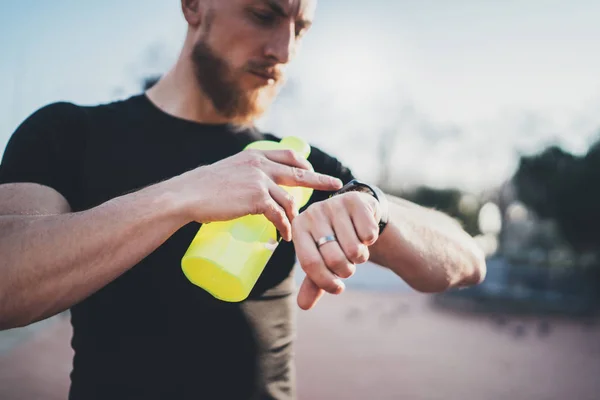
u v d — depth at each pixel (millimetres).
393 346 12164
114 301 1229
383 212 1143
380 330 14586
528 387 8859
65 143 1279
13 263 834
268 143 1270
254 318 1329
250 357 1304
